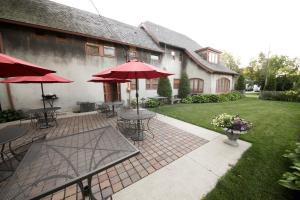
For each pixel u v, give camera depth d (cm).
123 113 448
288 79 1614
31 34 670
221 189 221
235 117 383
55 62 739
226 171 265
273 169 269
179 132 473
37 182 131
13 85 644
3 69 194
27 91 678
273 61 2436
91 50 857
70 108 802
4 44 616
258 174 255
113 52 946
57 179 142
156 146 368
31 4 745
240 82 2017
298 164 218
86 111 809
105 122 586
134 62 343
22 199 109
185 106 1017
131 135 427
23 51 656
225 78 1527
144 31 1339
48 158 176
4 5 646
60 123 574
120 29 1083
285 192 215
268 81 1734
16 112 636
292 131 473
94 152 189
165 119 648
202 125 543
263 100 1402
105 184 230
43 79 434
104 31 927
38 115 571
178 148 357
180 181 239
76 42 798
